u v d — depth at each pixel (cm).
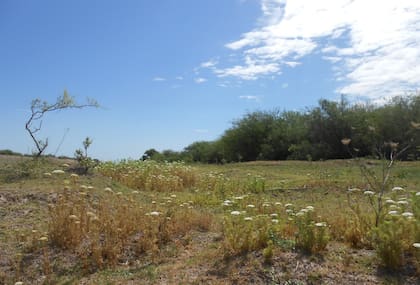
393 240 515
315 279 500
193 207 973
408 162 2123
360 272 511
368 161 2036
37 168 1181
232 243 587
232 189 1343
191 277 539
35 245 625
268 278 511
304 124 3816
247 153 4478
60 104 1364
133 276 560
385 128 2927
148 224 705
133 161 1611
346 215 759
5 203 829
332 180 1431
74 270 577
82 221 677
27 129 1270
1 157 1498
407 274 501
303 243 574
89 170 1245
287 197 1200
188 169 1611
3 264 581
